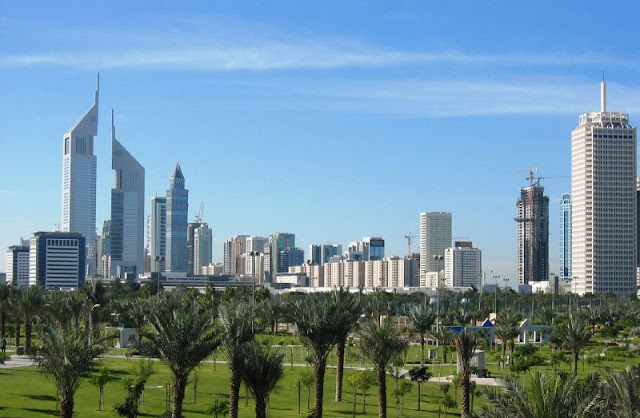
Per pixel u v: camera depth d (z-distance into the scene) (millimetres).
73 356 70125
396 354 88875
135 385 87625
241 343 77000
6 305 156500
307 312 89750
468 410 90875
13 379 108125
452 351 159750
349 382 101375
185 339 73375
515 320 168375
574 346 110438
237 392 77312
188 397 102875
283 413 96062
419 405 104750
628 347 174500
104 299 151000
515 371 126562
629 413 52969
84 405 92312
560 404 47688
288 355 158875
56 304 142625
